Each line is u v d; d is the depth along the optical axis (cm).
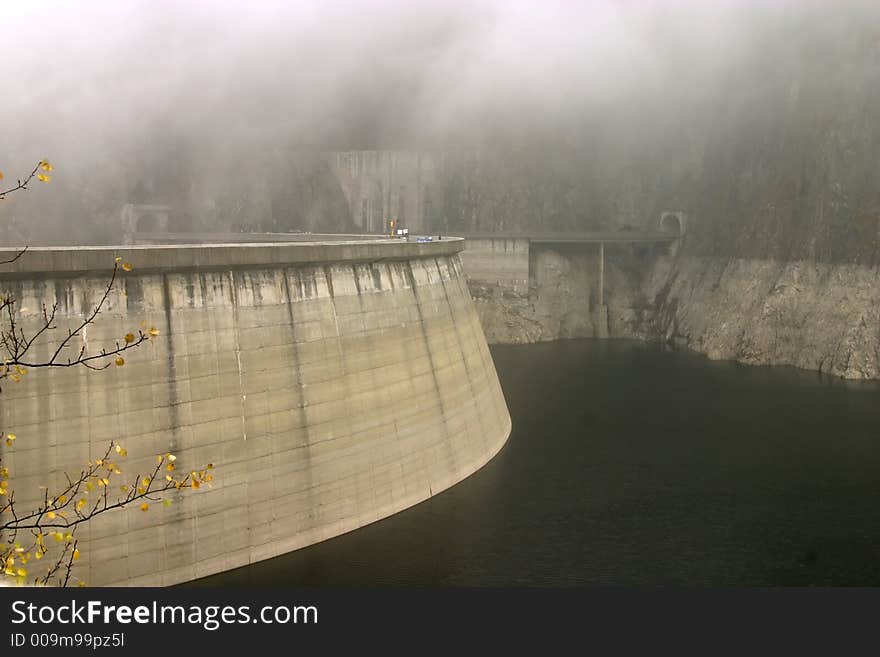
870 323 14175
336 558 6347
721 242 18062
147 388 5603
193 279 5912
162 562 5597
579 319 18675
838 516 7912
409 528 6962
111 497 5409
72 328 5362
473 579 6397
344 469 6650
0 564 2898
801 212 16312
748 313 16075
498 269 18175
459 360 8406
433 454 7669
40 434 5203
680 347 17225
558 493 8219
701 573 6688
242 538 5978
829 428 10806
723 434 10506
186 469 5725
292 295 6456
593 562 6825
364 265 7175
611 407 11838
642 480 8750
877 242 14675
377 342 7100
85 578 5288
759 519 7819
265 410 6159
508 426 10219
